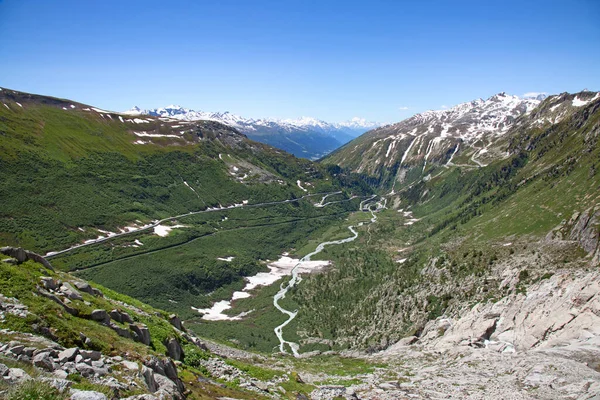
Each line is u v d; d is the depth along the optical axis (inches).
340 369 2733.8
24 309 1035.3
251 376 1707.7
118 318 1389.0
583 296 2869.1
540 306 3134.8
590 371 2079.2
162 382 986.7
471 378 2196.1
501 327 3297.2
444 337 3634.4
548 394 1808.6
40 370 743.1
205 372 1565.0
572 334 2721.5
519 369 2242.9
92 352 936.3
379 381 2213.3
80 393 655.1
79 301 1314.0
